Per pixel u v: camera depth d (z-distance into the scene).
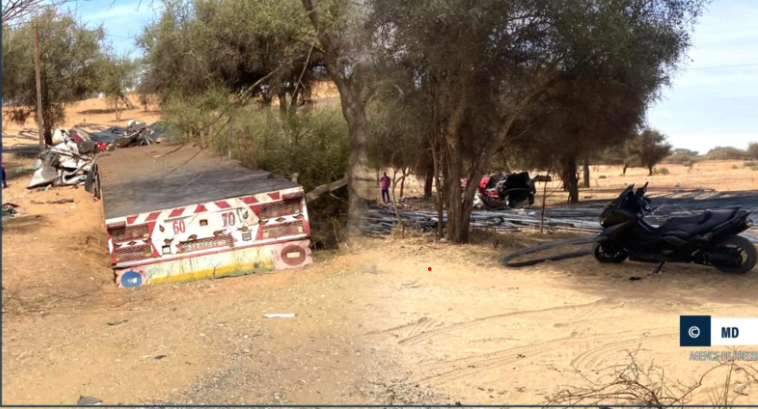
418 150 17.23
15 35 32.22
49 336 6.38
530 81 14.05
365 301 7.82
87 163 24.20
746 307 7.67
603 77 12.69
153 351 5.93
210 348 6.01
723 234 9.49
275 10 21.22
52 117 36.00
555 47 12.39
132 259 8.87
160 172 13.07
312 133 15.45
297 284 8.69
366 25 13.70
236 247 9.26
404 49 13.48
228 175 11.81
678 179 48.03
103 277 9.34
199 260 9.08
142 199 9.78
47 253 10.60
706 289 8.70
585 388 5.00
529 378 5.30
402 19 12.69
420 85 14.48
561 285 9.18
